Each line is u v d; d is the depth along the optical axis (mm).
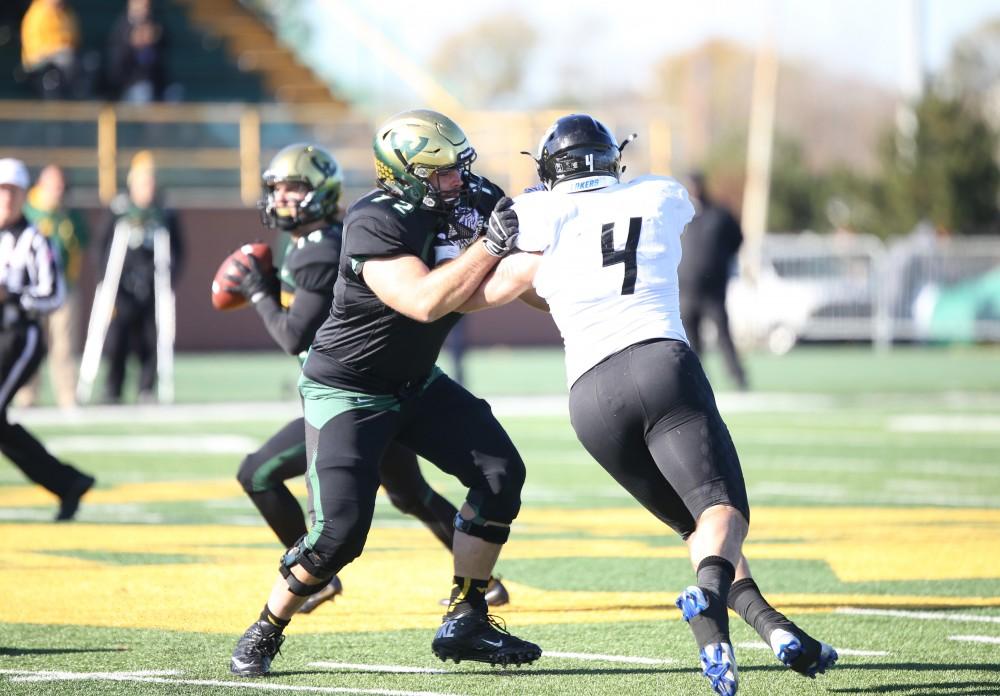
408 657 19562
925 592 23516
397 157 17828
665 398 16531
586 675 18422
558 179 17594
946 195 106312
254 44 97188
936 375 72938
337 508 18156
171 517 31281
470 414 19312
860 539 28438
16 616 21891
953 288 93312
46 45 82938
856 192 112188
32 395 55844
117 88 84062
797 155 145500
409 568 25812
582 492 35625
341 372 18703
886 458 41625
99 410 54938
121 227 55750
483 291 17438
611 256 17016
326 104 96188
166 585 24141
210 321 87750
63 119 79875
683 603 15430
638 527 30344
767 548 27500
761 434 47938
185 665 19031
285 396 59250
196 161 82688
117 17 96000
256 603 22859
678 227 17500
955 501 33469
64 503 29734
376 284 17766
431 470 39781
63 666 18859
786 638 16203
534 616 21984
